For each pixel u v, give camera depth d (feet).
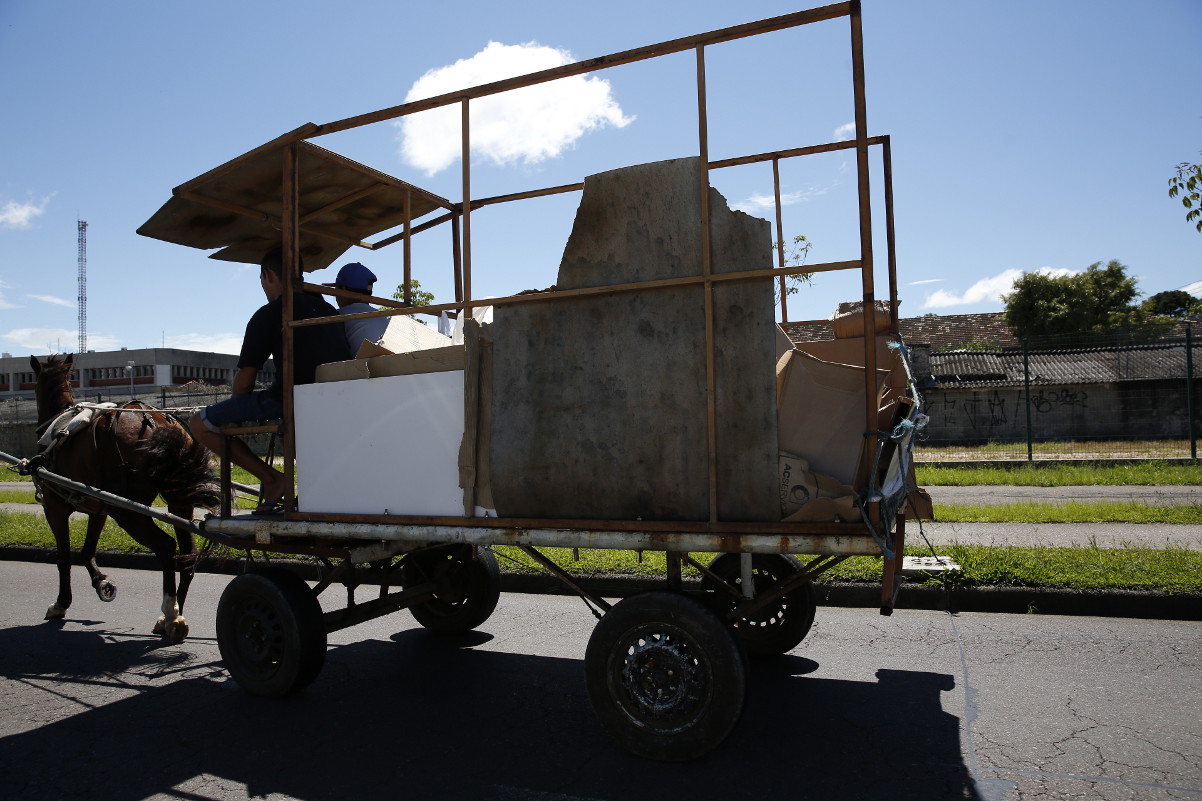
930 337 125.29
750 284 11.37
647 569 23.34
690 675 11.60
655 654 11.82
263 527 15.20
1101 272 126.62
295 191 15.20
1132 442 68.64
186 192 16.53
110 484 20.04
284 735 13.58
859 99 10.71
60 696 15.84
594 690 12.20
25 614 23.09
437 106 13.73
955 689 14.84
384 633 20.15
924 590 20.75
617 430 12.19
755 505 11.32
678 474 11.81
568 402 12.53
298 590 15.17
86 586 27.09
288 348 15.10
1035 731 12.83
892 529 12.50
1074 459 59.21
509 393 12.94
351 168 16.39
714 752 12.44
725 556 17.21
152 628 21.36
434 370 13.71
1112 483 46.88
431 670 17.06
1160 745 12.14
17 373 207.41
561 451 12.55
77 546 31.60
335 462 14.57
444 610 19.61
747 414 11.39
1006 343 119.85
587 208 12.46
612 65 12.23
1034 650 16.88
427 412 13.64
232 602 15.53
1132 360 84.43
